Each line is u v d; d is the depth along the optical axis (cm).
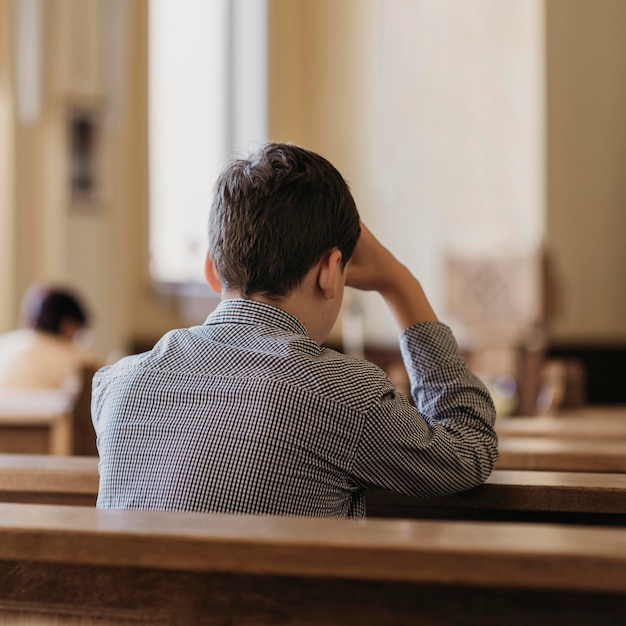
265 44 1352
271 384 200
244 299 218
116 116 1114
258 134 1355
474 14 1220
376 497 233
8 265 1050
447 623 144
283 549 141
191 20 1339
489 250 1177
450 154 1238
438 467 208
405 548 137
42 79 1059
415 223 1258
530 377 766
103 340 1133
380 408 202
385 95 1284
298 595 147
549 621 142
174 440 203
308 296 219
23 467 251
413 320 241
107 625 154
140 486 203
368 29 1301
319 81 1345
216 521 155
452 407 228
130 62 1225
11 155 1042
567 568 133
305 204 213
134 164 1266
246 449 197
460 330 1182
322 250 216
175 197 1320
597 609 140
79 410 504
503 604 142
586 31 1208
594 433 511
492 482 223
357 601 146
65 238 1095
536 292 1142
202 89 1347
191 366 210
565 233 1187
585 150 1205
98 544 148
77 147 1095
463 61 1230
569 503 219
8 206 1048
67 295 690
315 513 199
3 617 157
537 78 1177
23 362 667
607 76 1225
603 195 1222
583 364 1192
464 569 135
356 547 139
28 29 1041
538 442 358
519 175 1189
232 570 143
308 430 198
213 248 222
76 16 1073
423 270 1248
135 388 212
